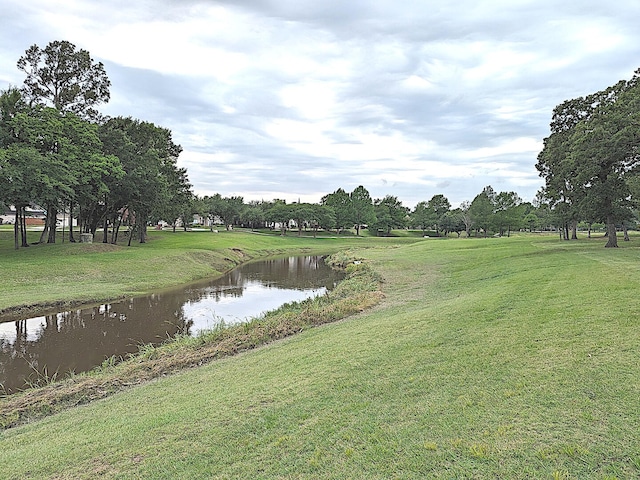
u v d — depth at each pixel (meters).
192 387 7.66
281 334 11.98
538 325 8.33
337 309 14.17
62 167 29.78
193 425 5.50
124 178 36.91
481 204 78.69
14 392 9.55
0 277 20.72
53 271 22.94
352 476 3.99
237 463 4.45
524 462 3.90
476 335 8.20
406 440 4.50
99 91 37.62
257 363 8.79
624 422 4.40
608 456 3.88
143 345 12.90
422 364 6.88
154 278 25.55
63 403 8.18
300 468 4.22
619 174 26.58
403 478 3.86
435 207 103.88
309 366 7.66
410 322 10.36
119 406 7.23
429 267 25.98
